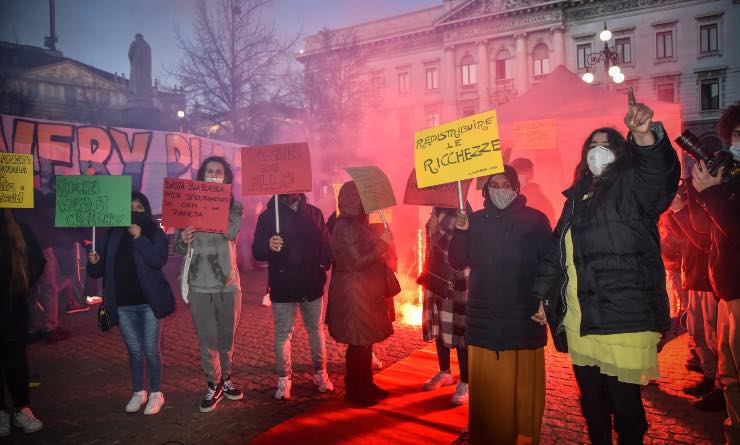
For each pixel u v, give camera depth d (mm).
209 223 3916
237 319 4312
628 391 2543
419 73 43250
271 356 5535
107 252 4008
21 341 3881
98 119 44656
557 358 5152
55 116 44625
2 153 3822
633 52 36188
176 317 7477
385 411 3971
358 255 3885
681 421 3635
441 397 4234
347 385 4148
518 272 2969
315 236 4344
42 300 6387
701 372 4531
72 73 46344
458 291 4062
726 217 2754
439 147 3275
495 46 39969
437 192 3994
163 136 9242
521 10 38188
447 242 4094
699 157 2936
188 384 4746
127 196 3910
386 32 44750
